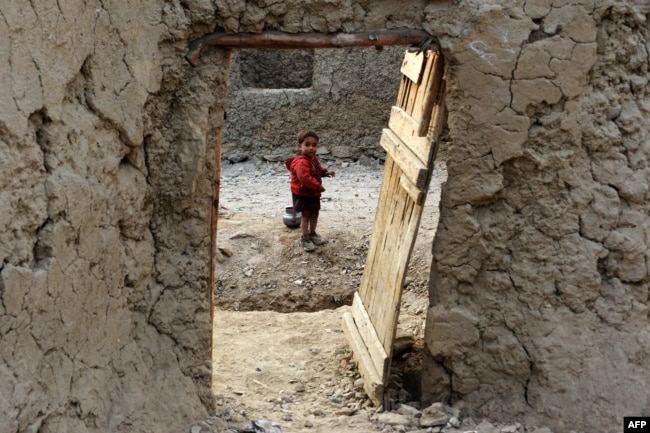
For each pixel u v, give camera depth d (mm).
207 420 5156
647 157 5090
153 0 4605
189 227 5039
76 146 4039
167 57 4715
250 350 6621
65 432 4133
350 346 6438
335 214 9945
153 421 4797
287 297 8680
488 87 4906
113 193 4434
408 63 5988
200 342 5191
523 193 5113
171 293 5074
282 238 9273
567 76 4898
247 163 12641
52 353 4023
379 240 6355
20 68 3611
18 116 3615
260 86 13867
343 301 8680
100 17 4137
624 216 5133
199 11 4691
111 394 4574
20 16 3586
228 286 8758
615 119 5051
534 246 5160
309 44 4848
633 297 5219
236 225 9539
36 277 3811
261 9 4762
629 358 5191
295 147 12625
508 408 5312
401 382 6078
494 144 4988
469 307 5305
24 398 3777
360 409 5664
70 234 4031
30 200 3748
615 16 4891
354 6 4824
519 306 5250
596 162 5074
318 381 6145
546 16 4836
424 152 5336
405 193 5781
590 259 5145
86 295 4273
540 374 5246
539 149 5023
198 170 4883
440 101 5160
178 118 4871
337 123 12562
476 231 5156
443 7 4828
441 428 5262
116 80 4320
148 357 4953
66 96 3982
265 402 5746
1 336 3648
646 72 5047
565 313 5219
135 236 4758
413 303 7820
